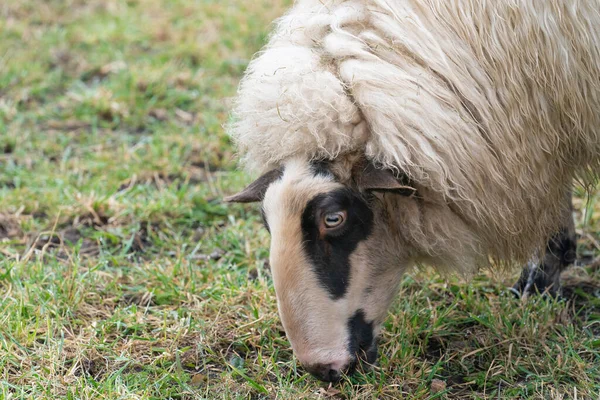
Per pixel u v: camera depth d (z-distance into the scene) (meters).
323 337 5.28
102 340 6.31
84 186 8.87
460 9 5.45
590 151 6.00
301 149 5.33
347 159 5.33
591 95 5.76
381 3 5.51
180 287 7.11
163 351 6.22
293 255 5.23
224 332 6.50
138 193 8.87
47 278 7.12
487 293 7.05
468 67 5.45
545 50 5.51
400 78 5.26
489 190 5.56
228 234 8.00
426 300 6.91
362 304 5.50
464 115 5.38
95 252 7.88
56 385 5.75
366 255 5.46
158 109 10.73
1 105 10.73
